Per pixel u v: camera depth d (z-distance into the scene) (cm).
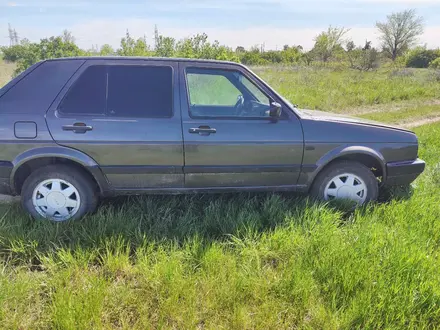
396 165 364
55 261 269
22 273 252
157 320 218
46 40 1148
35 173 319
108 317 218
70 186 324
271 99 343
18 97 308
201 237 300
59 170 318
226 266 265
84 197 327
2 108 305
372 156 354
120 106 317
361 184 366
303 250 284
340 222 341
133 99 320
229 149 329
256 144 332
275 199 356
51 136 306
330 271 253
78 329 204
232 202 365
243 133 329
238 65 344
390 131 364
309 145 341
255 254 278
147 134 317
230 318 220
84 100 314
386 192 407
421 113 1085
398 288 235
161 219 331
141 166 323
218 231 317
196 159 328
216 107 348
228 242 294
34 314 220
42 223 312
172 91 325
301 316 223
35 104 307
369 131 356
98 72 318
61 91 311
